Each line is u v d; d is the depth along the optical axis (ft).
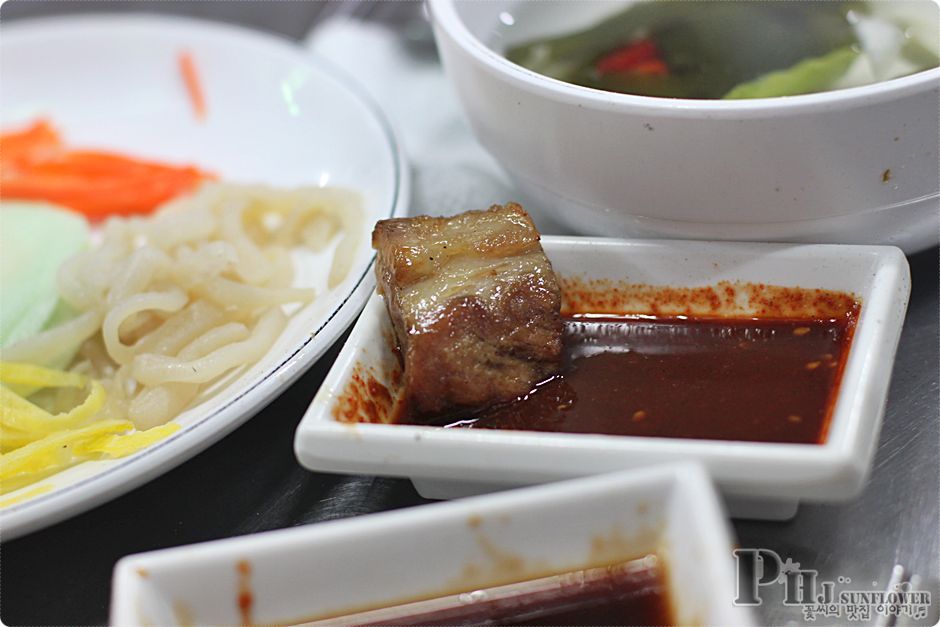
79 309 1.19
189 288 1.17
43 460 1.00
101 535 0.99
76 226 1.30
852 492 0.83
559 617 0.85
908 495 0.94
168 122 1.51
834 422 0.85
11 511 0.93
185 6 1.81
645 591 0.85
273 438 1.05
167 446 0.96
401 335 0.97
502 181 1.30
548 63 1.14
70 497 0.93
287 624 0.84
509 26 1.20
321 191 1.27
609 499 0.83
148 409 1.06
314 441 0.89
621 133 0.98
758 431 0.92
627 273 1.03
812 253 0.99
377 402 0.96
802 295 1.00
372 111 1.37
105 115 1.53
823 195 0.98
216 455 1.04
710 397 0.95
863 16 1.12
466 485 0.95
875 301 0.94
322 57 1.57
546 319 0.97
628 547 0.85
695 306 1.03
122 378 1.12
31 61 1.57
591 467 0.86
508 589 0.85
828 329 0.99
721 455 0.84
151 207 1.40
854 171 0.97
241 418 0.98
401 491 0.99
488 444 0.87
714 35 1.13
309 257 1.26
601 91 0.99
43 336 1.13
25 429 1.05
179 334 1.14
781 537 0.92
